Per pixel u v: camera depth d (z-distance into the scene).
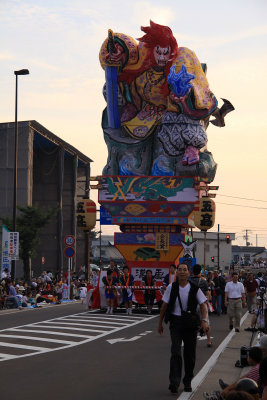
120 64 29.22
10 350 14.07
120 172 29.77
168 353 14.14
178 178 28.92
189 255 27.66
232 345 15.98
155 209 29.06
